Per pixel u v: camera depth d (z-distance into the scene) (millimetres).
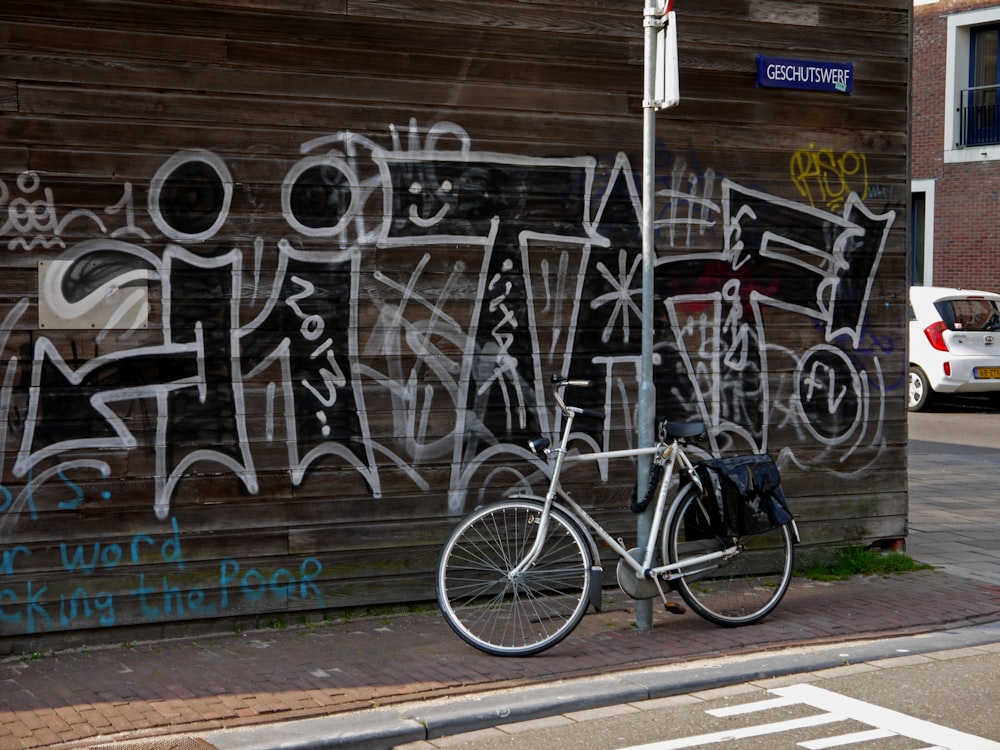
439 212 6582
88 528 5938
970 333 17234
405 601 6578
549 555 6363
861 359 7691
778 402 7461
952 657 5996
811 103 7492
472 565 6379
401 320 6520
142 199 5996
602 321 6969
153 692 5285
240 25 6141
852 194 7633
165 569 6078
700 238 7230
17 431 5812
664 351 7168
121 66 5938
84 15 5863
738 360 7355
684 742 4816
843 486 7656
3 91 5750
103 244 5934
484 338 6703
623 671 5676
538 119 6773
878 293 7730
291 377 6301
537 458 6828
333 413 6391
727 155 7281
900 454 7824
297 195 6285
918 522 9492
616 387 7012
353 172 6398
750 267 7367
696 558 6418
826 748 4723
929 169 24672
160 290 6039
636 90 6980
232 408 6188
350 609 6480
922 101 24797
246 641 6086
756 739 4840
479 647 5898
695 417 7246
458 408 6652
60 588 5895
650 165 6250
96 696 5234
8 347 5797
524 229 6770
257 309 6227
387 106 6449
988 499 10578
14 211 5785
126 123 5957
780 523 6551
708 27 7215
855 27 7574
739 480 6465
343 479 6414
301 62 6266
